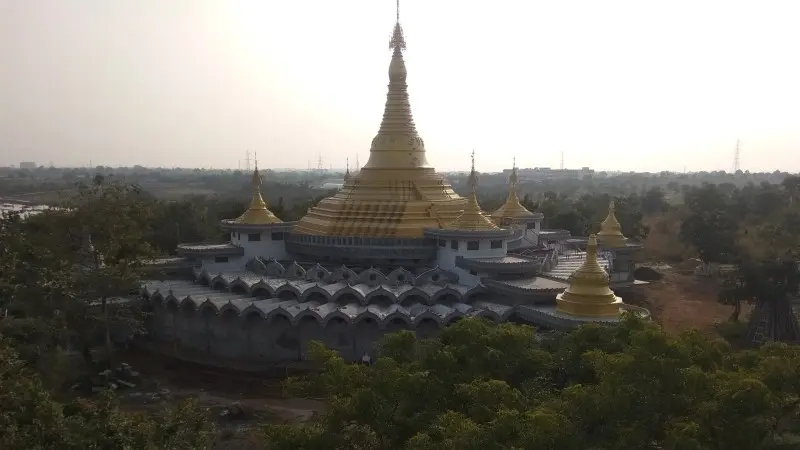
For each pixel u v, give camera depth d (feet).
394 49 257.34
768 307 244.83
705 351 114.42
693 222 382.42
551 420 83.35
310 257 244.83
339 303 197.88
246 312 191.93
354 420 95.14
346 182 263.90
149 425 93.09
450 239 217.77
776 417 95.66
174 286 222.89
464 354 115.34
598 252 276.41
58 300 182.39
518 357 116.57
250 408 165.78
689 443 80.33
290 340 199.11
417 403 101.91
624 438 85.66
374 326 190.80
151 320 223.92
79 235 201.16
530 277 204.33
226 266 239.91
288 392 111.24
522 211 308.19
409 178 248.11
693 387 92.17
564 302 166.61
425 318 184.85
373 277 208.33
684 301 310.65
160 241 310.24
